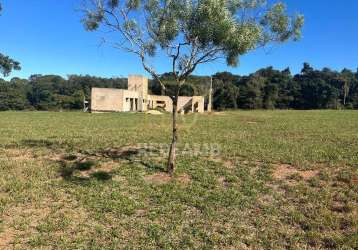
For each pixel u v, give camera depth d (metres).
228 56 11.51
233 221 9.08
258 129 26.91
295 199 10.27
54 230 8.60
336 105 97.94
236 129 26.88
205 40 11.12
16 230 8.60
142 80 68.69
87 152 15.97
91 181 11.94
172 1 11.31
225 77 100.38
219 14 10.71
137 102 68.50
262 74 103.19
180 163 13.88
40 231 8.55
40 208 9.88
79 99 90.44
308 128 27.77
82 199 10.45
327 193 10.51
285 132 24.56
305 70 109.00
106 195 10.74
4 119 36.28
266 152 15.83
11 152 16.09
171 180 12.02
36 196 10.64
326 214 9.20
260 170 12.87
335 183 11.38
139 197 10.62
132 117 42.56
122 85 107.81
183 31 11.43
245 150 16.36
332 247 7.82
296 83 101.44
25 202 10.24
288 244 7.96
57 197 10.59
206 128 27.61
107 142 18.98
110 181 11.95
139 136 21.70
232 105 91.62
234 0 11.20
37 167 13.54
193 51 11.86
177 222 9.05
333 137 21.45
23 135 21.56
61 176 12.58
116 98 61.97
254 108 92.69
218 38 10.90
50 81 98.00
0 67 49.12
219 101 91.31
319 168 13.03
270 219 9.14
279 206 9.86
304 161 13.97
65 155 15.39
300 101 99.56
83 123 32.06
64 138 20.45
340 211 9.48
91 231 8.62
